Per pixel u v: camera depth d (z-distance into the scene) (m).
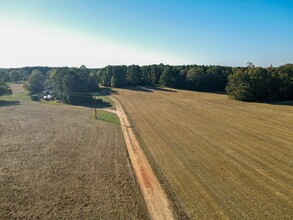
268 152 28.39
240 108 59.34
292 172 23.00
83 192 19.55
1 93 84.12
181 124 42.75
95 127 41.38
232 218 16.11
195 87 105.62
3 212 16.73
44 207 17.41
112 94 90.12
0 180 21.48
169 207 17.56
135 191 19.75
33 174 22.77
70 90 73.25
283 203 17.81
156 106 63.41
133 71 117.12
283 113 52.25
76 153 28.48
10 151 29.00
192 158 26.81
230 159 26.38
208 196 18.94
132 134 36.84
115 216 16.47
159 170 23.83
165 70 110.06
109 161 26.09
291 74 73.88
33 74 102.56
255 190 19.75
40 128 40.62
